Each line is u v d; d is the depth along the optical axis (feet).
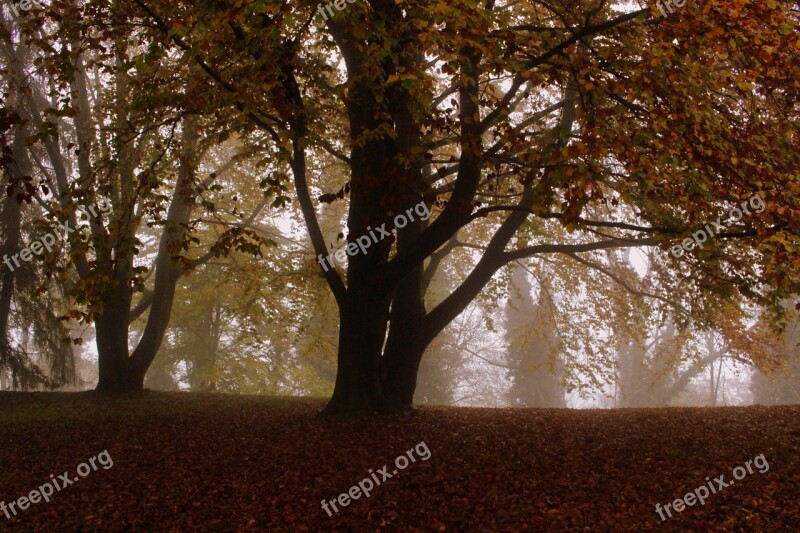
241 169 62.80
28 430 38.65
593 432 33.63
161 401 50.62
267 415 41.81
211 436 35.45
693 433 32.14
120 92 44.83
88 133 47.65
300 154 35.42
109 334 55.26
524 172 31.78
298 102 32.96
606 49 28.25
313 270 51.39
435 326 40.55
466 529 23.27
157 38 31.37
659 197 33.24
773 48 25.11
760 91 29.78
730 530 21.91
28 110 55.06
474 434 33.76
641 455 29.12
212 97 32.40
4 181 57.16
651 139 31.37
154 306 57.21
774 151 30.07
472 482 27.04
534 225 48.19
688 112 28.25
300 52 36.94
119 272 55.26
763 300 39.58
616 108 28.66
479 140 30.17
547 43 30.86
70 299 63.16
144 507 26.07
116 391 54.85
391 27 28.66
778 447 28.91
